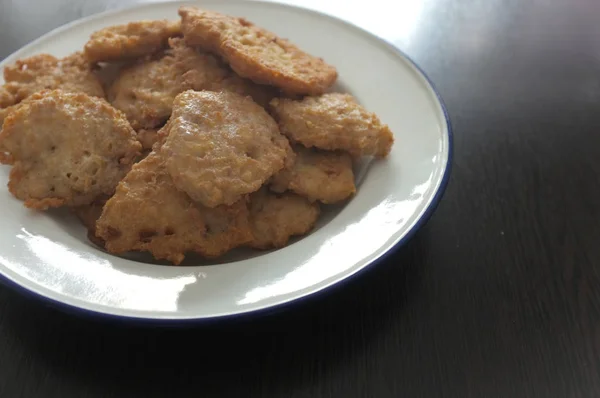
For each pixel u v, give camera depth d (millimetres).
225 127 350
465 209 375
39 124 359
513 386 309
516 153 406
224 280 316
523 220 370
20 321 322
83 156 359
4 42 480
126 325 297
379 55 421
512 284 343
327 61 428
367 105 403
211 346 315
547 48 488
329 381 307
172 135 341
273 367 310
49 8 512
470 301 336
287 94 385
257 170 344
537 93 448
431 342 321
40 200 352
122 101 393
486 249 357
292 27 444
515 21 514
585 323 328
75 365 309
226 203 338
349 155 378
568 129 421
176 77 396
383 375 310
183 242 339
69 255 325
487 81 459
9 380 304
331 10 527
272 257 328
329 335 321
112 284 312
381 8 529
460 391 307
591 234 364
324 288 307
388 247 324
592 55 480
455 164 399
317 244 333
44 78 395
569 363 315
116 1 521
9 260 319
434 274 345
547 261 352
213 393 302
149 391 302
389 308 331
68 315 323
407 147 376
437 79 461
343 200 367
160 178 343
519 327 327
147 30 408
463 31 506
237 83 390
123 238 337
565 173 395
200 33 392
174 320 296
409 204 345
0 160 360
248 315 298
